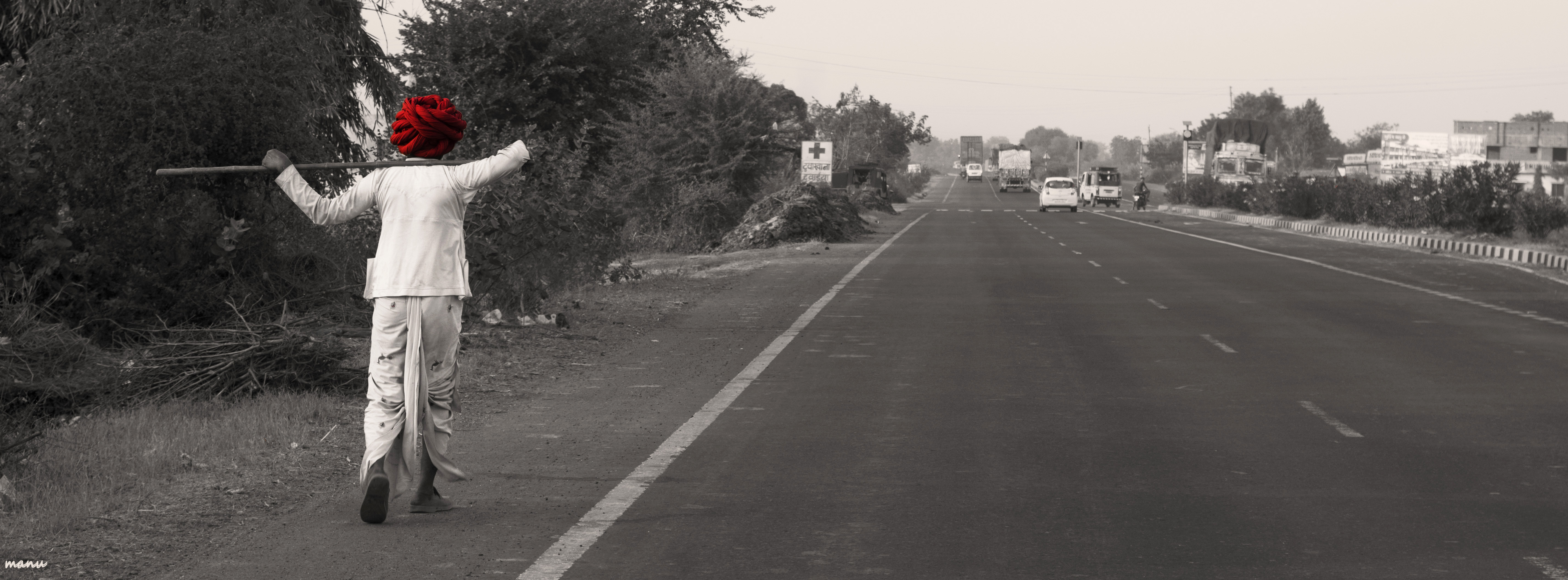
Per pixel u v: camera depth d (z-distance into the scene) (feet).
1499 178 111.96
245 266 33.22
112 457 21.68
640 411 28.37
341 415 26.63
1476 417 27.91
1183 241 112.57
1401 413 28.37
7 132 31.53
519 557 16.97
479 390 30.78
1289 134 540.52
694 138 128.47
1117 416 27.91
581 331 42.39
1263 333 43.55
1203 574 16.44
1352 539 18.11
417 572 16.25
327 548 17.28
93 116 31.48
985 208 232.53
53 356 27.12
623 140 122.11
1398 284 64.80
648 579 16.11
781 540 17.94
